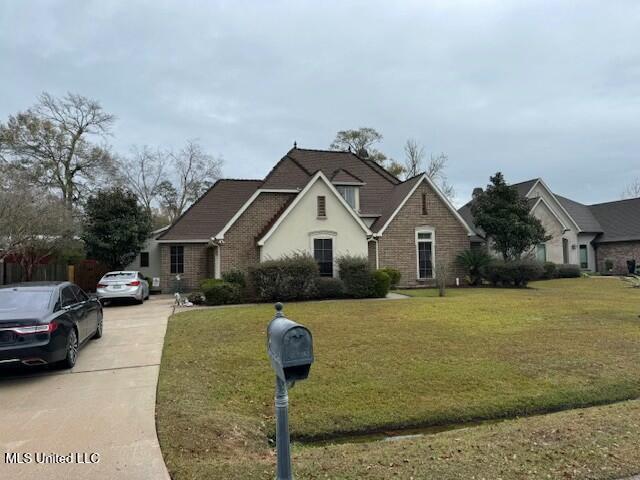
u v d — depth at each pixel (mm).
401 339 9180
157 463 4039
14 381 6887
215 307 15000
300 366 2855
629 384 6500
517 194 24250
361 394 6125
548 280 26047
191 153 45750
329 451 4316
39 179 29672
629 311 12820
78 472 3879
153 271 26547
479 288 21312
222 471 3777
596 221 36188
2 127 29766
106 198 23828
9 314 6980
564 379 6672
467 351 8227
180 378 6793
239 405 5812
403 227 22188
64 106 31531
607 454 3885
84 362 7988
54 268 21594
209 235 23875
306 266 16312
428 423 5441
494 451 4023
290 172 20844
